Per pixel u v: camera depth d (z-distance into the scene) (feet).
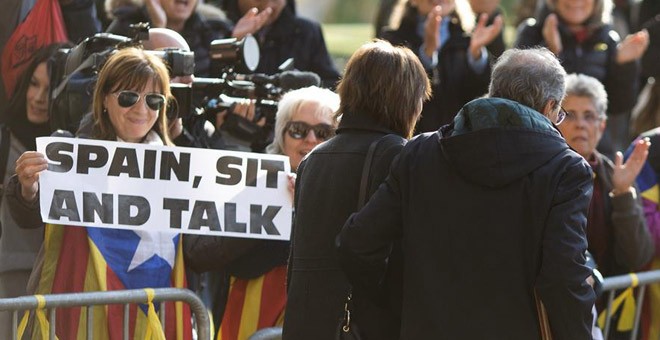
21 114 33.58
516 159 22.71
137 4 36.42
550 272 22.11
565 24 42.57
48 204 27.94
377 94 25.08
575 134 34.24
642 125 44.57
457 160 22.97
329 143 25.54
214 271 32.91
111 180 28.60
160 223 29.01
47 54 33.65
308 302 24.99
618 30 51.98
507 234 22.74
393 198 23.54
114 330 28.84
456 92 40.78
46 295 27.17
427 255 23.11
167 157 29.09
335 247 24.20
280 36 41.16
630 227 33.88
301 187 25.66
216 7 41.70
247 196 29.78
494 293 22.75
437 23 39.86
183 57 30.37
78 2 35.22
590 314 22.34
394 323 24.45
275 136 31.53
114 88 28.58
